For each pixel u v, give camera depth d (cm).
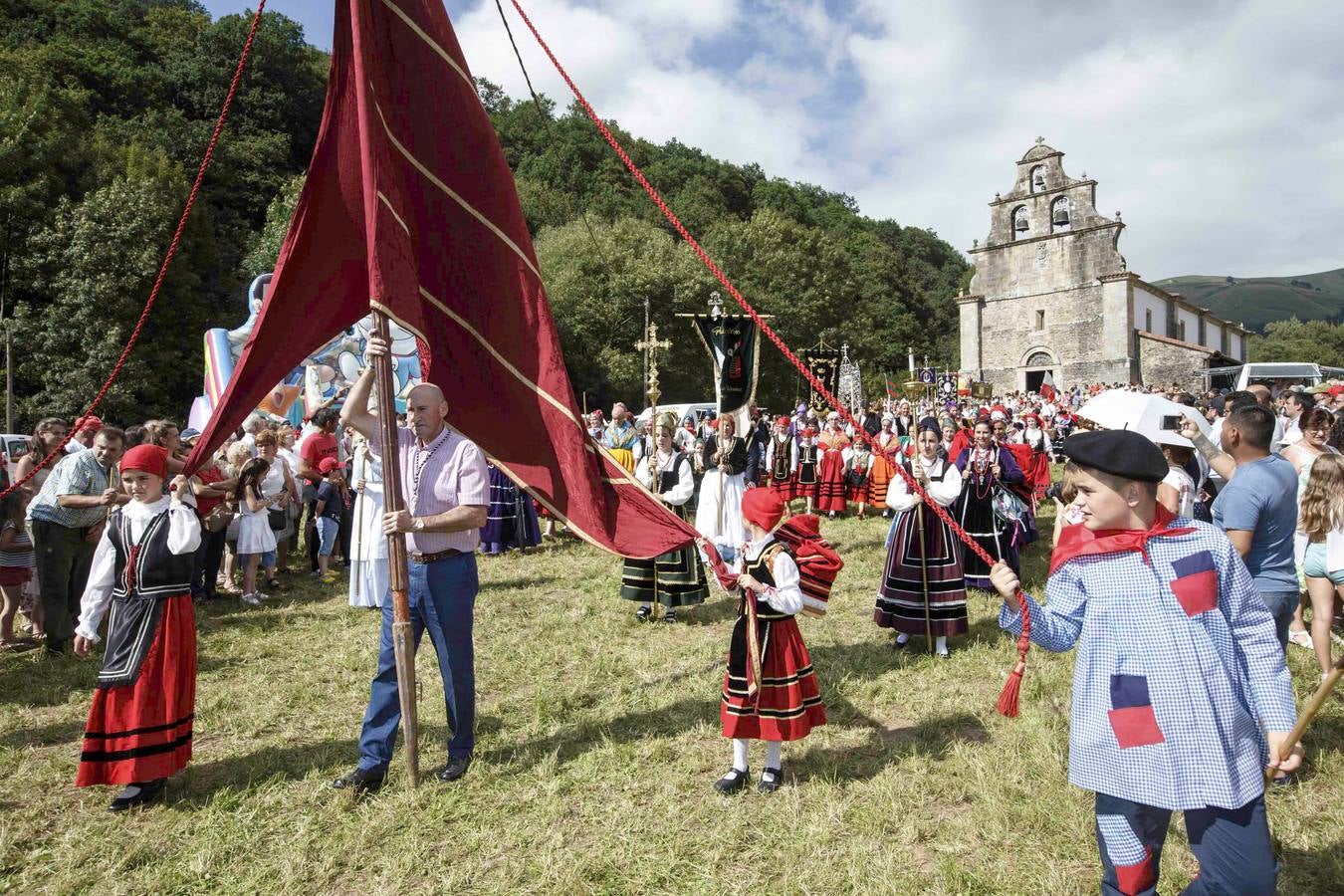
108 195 2689
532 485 434
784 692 382
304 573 938
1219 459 451
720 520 716
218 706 509
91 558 641
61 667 590
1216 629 221
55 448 663
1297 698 474
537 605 755
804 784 396
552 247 3909
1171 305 4216
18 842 355
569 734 459
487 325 447
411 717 389
